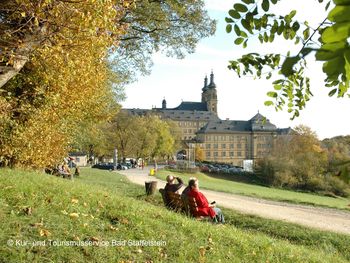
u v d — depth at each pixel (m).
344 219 18.69
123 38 21.17
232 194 28.83
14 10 6.89
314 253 9.65
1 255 5.47
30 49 7.21
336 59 1.14
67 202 8.52
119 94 28.23
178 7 20.52
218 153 178.38
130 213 8.70
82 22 6.57
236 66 4.78
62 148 18.69
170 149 107.06
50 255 5.76
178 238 7.64
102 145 85.38
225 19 3.50
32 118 14.35
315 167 61.41
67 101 15.12
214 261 6.76
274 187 65.69
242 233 9.84
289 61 1.36
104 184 23.42
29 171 15.38
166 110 199.25
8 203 7.59
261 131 179.88
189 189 12.00
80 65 9.09
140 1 18.58
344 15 1.09
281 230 13.66
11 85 13.12
